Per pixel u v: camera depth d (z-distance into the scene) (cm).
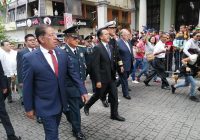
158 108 607
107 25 537
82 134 434
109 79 496
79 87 347
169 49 988
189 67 666
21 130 497
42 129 500
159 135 453
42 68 294
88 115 566
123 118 528
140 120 529
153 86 855
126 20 2527
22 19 2211
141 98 701
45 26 296
